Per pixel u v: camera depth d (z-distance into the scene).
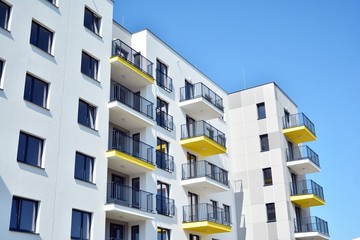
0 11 18.80
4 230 16.47
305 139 37.53
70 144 20.34
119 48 25.64
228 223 32.28
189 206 28.27
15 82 18.42
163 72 29.88
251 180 35.12
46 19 20.77
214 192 30.66
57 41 21.09
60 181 19.33
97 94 22.78
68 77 21.17
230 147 36.72
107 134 22.77
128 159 23.05
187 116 31.69
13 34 18.88
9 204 16.86
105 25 24.64
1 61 18.27
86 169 21.12
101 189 21.45
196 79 33.41
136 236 24.14
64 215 19.08
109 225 23.62
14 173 17.41
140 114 24.98
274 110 36.09
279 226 32.81
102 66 23.67
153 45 28.97
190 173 29.27
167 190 27.02
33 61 19.52
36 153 18.77
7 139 17.48
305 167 35.56
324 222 35.34
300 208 35.62
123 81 26.64
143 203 24.30
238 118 37.56
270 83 37.03
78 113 21.55
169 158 27.75
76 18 22.61
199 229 27.94
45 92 19.95
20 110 18.33
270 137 35.53
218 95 36.03
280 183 33.88
